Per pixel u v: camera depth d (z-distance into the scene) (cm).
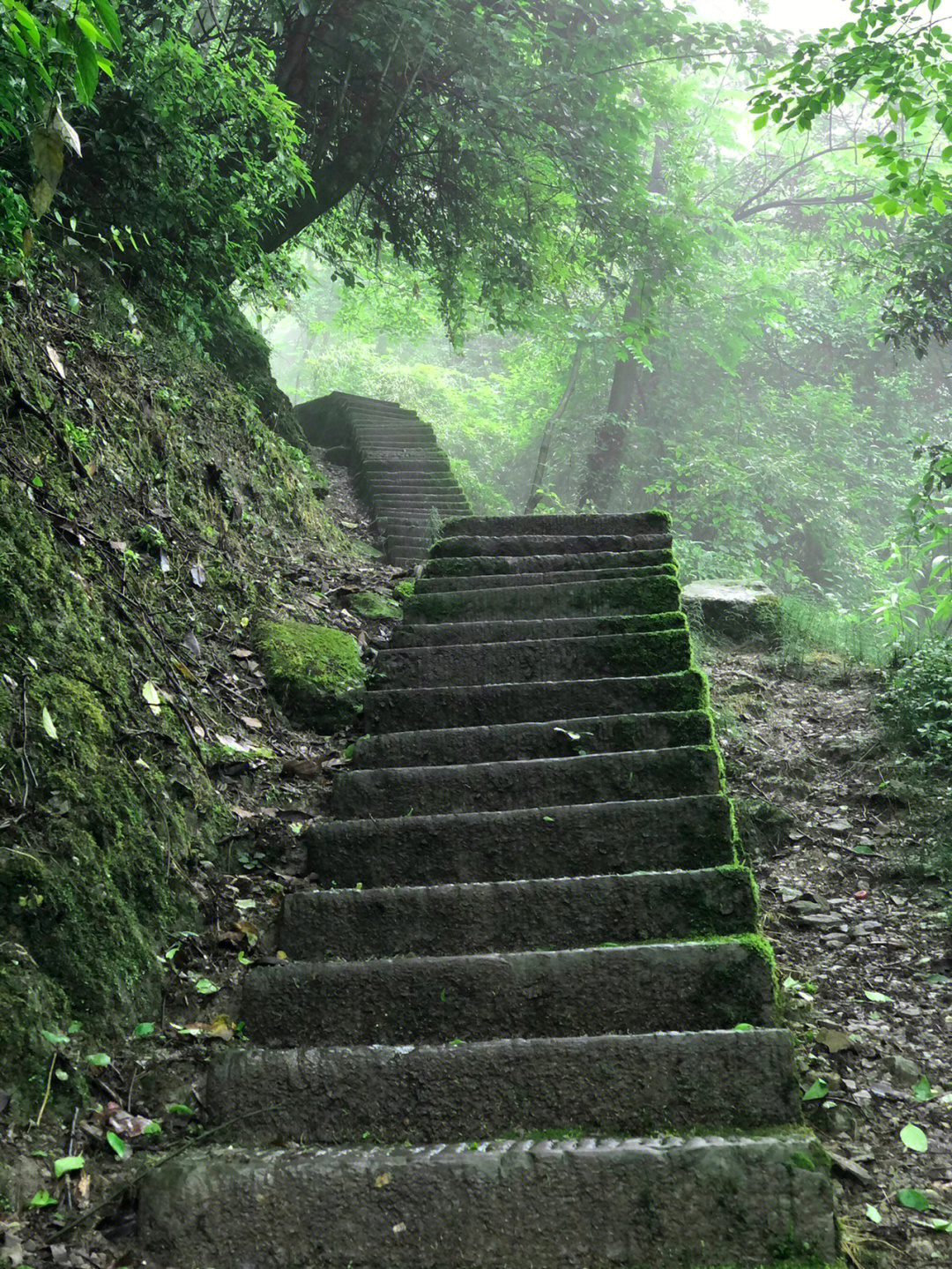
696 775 373
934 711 489
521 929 313
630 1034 277
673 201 1397
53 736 294
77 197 555
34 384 387
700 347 1752
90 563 373
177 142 568
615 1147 233
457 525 662
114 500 421
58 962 262
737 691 584
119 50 227
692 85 1558
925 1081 275
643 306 1142
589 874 342
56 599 335
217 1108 257
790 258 1739
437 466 1027
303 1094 259
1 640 302
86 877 281
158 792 327
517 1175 229
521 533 660
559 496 2006
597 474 1742
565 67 961
